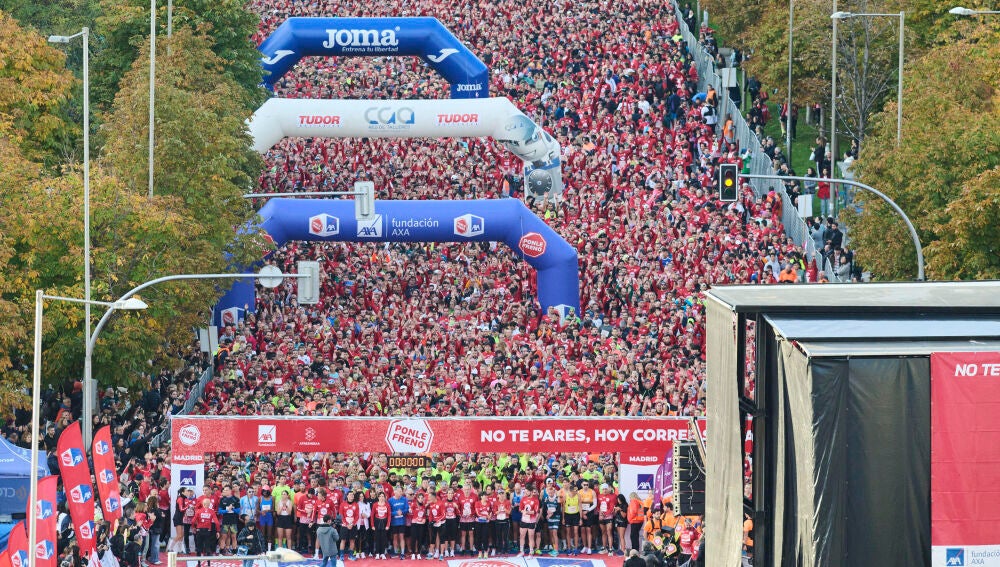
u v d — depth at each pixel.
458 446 156.38
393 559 157.12
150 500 154.25
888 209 196.75
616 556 157.75
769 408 90.94
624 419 155.50
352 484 157.88
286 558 110.56
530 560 156.38
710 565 97.94
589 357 198.38
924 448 82.56
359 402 180.50
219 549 159.00
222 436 155.62
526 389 182.38
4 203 175.38
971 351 82.19
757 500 91.50
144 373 186.25
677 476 119.25
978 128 189.12
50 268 176.75
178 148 193.62
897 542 82.75
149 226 178.75
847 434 82.25
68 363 175.50
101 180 179.12
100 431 139.75
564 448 155.62
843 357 82.06
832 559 82.12
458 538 159.12
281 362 195.00
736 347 91.00
